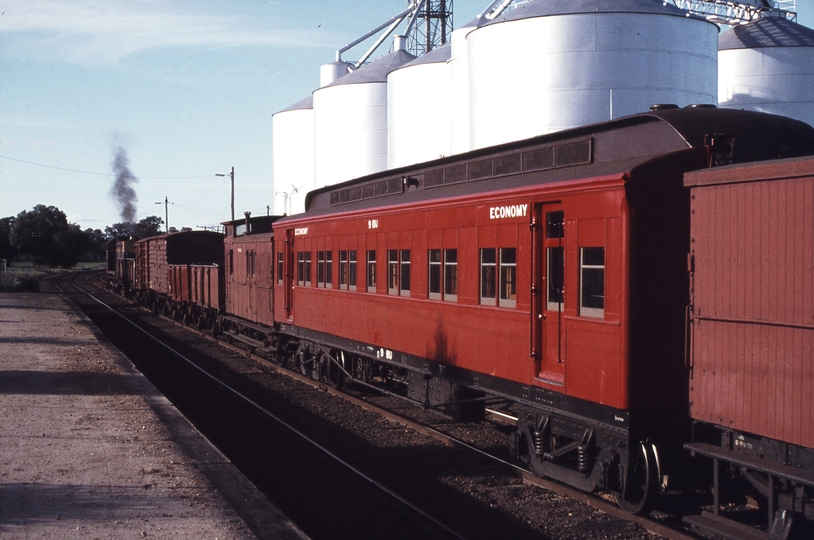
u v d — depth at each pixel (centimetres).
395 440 1136
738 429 654
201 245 3472
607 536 728
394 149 3891
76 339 2319
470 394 1160
